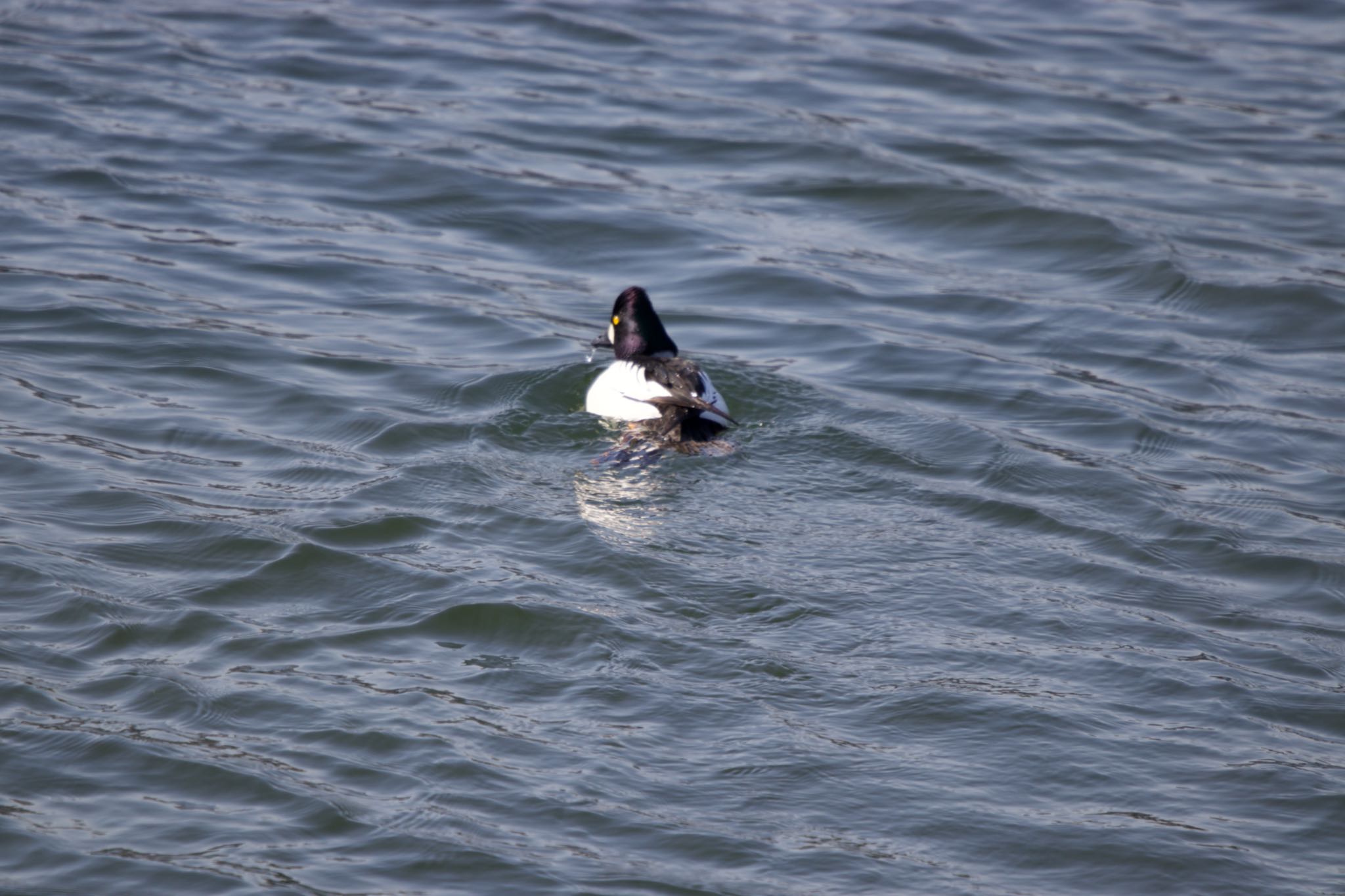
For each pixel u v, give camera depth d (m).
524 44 28.97
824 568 12.70
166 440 14.71
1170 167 23.94
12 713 10.23
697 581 12.35
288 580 12.23
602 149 24.12
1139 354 17.81
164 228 20.33
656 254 20.62
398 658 11.20
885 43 29.55
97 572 12.13
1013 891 8.98
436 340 17.61
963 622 11.95
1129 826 9.54
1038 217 21.88
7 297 17.73
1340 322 18.81
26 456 14.09
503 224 21.34
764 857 9.16
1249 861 9.24
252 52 27.84
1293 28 30.97
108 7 29.88
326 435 15.00
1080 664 11.39
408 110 25.39
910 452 15.02
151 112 24.55
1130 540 13.40
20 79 25.48
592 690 10.83
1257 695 11.02
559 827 9.34
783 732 10.42
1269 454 15.36
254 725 10.27
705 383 15.44
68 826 9.23
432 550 12.76
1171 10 32.06
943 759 10.20
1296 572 12.92
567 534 13.09
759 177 23.33
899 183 23.05
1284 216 22.11
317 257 19.78
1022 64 28.50
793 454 14.91
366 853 9.05
